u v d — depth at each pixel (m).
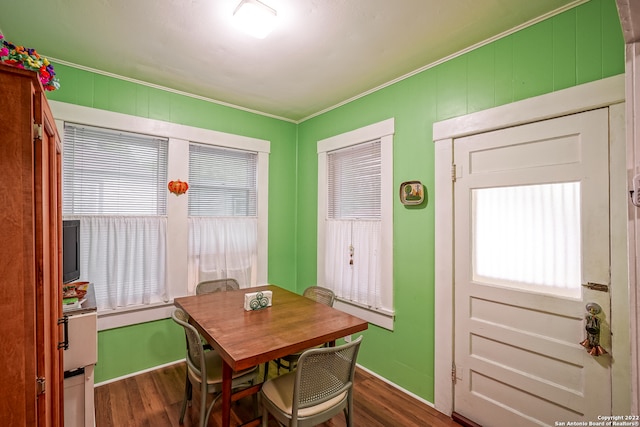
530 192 1.83
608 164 1.53
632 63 0.80
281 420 1.50
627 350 1.48
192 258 2.92
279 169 3.55
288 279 3.63
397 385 2.49
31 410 0.86
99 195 2.47
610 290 1.52
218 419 2.06
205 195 3.05
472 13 1.73
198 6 1.67
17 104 0.85
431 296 2.28
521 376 1.82
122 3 1.64
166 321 2.76
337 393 1.58
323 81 2.61
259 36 1.82
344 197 3.09
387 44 2.04
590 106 1.57
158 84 2.68
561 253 1.70
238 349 1.48
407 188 2.40
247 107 3.24
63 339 1.61
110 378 2.50
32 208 0.87
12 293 0.85
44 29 1.88
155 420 2.04
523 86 1.82
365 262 2.80
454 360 2.13
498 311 1.93
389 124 2.58
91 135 2.44
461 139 2.12
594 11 1.58
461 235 2.11
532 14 1.73
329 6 1.67
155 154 2.74
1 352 0.84
